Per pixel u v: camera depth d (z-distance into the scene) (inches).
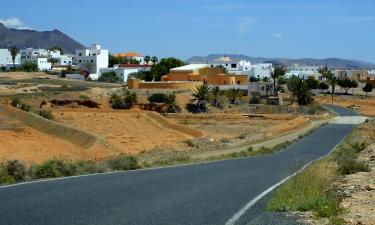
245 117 3757.4
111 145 1819.6
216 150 1738.4
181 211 375.2
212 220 340.2
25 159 1350.9
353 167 716.7
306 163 1041.5
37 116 2362.2
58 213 353.1
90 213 356.8
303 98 4867.1
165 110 4160.9
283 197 424.2
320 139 2241.6
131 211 370.0
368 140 2034.9
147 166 982.4
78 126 2709.2
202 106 4375.0
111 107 4082.2
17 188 496.1
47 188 498.6
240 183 600.4
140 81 5027.1
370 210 383.6
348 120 3501.5
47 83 5413.4
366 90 6658.5
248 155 1508.4
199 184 579.5
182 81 5349.4
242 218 349.4
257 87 5128.0
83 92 4338.1
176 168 887.1
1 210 362.0
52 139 1897.1
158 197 453.1
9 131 2021.4
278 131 2593.5
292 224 328.2
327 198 416.5
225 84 5536.4
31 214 347.3
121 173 732.0
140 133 2512.3
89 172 753.0
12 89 4495.6
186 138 2268.7
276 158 1312.7
